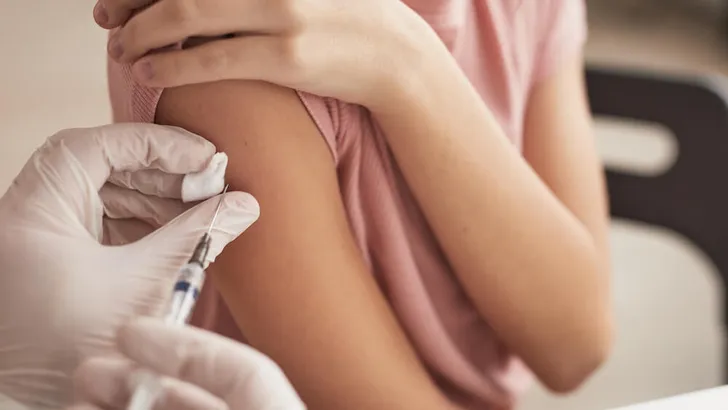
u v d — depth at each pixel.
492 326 0.89
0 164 1.30
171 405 0.71
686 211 1.18
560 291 0.87
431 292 0.88
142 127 0.78
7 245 0.76
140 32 0.75
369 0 0.78
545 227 0.86
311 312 0.80
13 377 0.76
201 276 0.73
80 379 0.70
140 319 0.71
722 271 1.19
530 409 1.53
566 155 0.95
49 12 1.57
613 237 2.04
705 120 1.15
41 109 1.41
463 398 0.93
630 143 2.40
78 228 0.77
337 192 0.81
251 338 0.82
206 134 0.79
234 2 0.74
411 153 0.81
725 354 1.36
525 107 0.95
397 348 0.83
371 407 0.82
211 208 0.78
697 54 3.10
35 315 0.75
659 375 1.61
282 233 0.79
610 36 3.20
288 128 0.79
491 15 0.87
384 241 0.85
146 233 0.81
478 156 0.82
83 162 0.78
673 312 1.79
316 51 0.76
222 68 0.76
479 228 0.84
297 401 0.71
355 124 0.81
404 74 0.79
